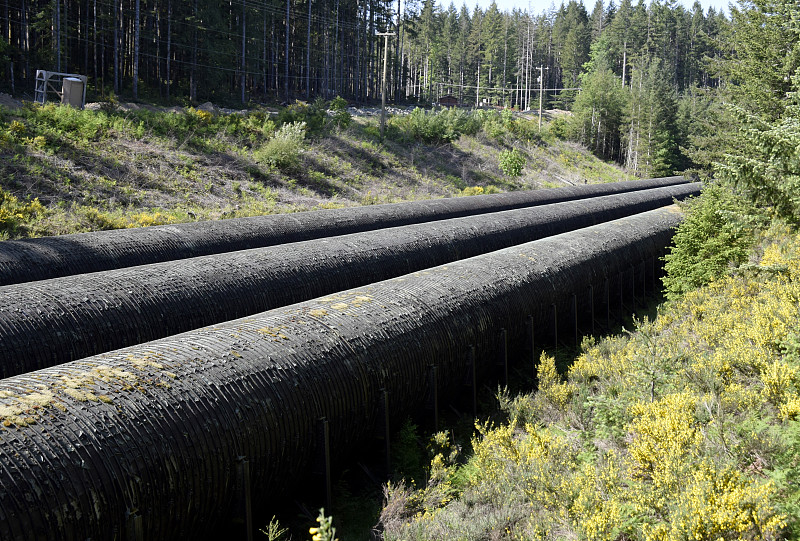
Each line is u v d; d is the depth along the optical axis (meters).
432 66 130.12
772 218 15.31
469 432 11.65
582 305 17.39
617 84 99.00
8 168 25.38
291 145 37.16
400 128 54.78
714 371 10.56
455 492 9.45
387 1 87.25
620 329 18.84
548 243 18.44
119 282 11.71
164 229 17.69
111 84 52.84
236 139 38.44
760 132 13.22
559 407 12.01
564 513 7.45
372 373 9.65
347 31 82.62
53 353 9.79
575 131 86.12
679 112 93.12
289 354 8.80
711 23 144.62
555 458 8.95
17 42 53.47
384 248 17.72
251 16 65.44
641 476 7.98
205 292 12.48
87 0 51.22
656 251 23.23
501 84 128.25
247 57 64.25
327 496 8.73
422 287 12.52
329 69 79.94
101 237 16.09
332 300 11.23
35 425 6.26
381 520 8.44
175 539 7.05
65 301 10.59
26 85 47.66
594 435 10.21
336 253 16.28
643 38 135.75
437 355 11.22
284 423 8.11
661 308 19.92
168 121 36.34
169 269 12.88
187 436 7.02
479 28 126.69
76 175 26.94
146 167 30.48
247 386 7.93
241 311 12.89
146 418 6.86
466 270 14.21
